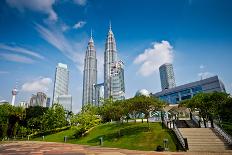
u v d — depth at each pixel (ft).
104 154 93.30
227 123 179.11
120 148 122.01
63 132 253.44
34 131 302.86
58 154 94.89
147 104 153.38
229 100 155.74
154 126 169.99
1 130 268.41
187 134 124.88
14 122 299.58
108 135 169.99
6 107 289.12
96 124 217.36
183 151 101.55
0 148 129.49
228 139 112.68
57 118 287.07
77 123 217.56
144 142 127.03
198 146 107.34
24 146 144.36
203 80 444.55
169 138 125.39
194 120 188.34
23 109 313.73
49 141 209.56
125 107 174.50
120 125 207.00
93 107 279.90
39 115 344.28
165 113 226.79
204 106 163.12
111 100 283.59
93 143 154.51
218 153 91.91
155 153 95.50
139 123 200.95
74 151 106.73
